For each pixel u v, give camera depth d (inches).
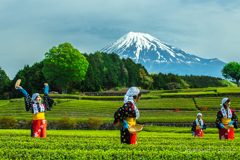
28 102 478.9
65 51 2881.4
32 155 289.4
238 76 3932.1
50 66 2876.5
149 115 1684.3
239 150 328.8
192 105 1877.5
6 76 4126.5
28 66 3801.7
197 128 746.2
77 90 3476.9
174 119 1461.6
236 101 1929.1
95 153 289.3
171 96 2288.4
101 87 3902.6
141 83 4638.3
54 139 463.5
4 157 279.3
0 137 492.1
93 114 1727.4
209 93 2208.4
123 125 333.4
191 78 6151.6
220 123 524.7
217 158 281.4
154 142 449.1
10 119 1397.6
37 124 480.4
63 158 275.7
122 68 4377.5
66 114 1708.9
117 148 328.5
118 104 2058.3
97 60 4072.3
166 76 5152.6
